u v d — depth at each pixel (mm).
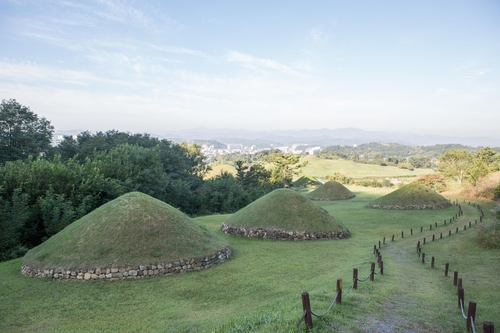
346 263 17172
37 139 45219
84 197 29375
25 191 26344
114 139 60562
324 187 58219
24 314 11250
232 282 14328
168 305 11852
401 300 10297
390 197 43188
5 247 21453
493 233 20016
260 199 28281
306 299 7336
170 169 60562
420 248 20203
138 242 16172
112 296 12828
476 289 12164
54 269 14836
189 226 18688
